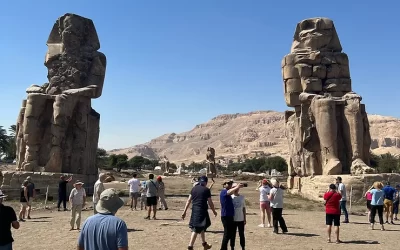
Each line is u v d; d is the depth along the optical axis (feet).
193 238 32.81
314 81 83.30
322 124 78.33
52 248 36.29
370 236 43.55
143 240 39.27
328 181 73.41
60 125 83.92
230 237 32.89
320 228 48.29
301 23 87.04
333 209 39.63
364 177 71.36
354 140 77.05
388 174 72.49
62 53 89.97
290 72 86.07
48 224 50.03
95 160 93.66
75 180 83.10
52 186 80.64
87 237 15.92
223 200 33.04
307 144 82.58
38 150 84.84
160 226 47.62
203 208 33.12
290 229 46.93
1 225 22.04
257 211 66.08
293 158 87.20
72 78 88.84
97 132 94.07
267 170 345.72
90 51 92.68
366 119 79.66
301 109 83.10
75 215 46.24
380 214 48.16
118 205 16.70
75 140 87.04
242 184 33.45
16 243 38.52
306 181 81.71
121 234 15.78
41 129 85.66
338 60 84.48
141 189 65.31
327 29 85.76
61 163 84.12
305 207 70.49
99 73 91.76
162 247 36.24
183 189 110.01
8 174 80.23
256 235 42.55
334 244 38.70
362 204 70.49
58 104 83.87
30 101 84.53
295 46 87.25
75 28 91.15
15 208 67.51
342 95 83.15
